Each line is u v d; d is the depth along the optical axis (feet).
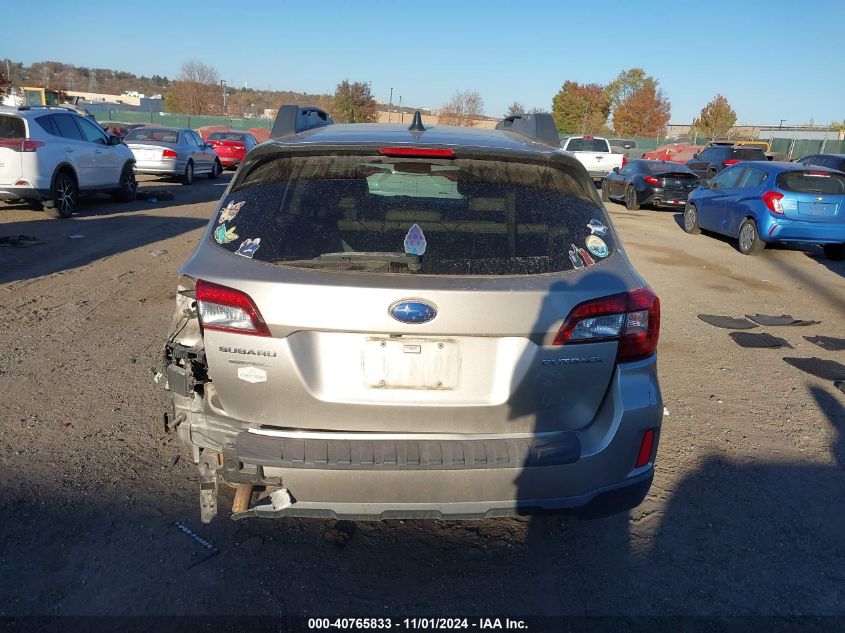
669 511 11.94
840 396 17.57
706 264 36.94
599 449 8.92
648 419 9.15
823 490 12.82
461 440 8.71
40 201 39.65
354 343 8.54
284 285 8.37
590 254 9.25
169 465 12.66
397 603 9.39
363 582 9.80
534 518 11.57
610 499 9.20
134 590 9.39
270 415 8.75
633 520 11.62
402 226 8.96
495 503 8.78
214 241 9.26
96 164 43.68
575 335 8.71
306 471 8.52
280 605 9.24
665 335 22.74
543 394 8.77
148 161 62.34
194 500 11.59
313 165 9.60
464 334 8.44
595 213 9.81
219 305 8.59
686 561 10.58
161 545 10.38
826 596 9.89
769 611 9.53
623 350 9.06
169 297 23.81
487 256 8.80
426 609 9.30
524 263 8.85
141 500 11.50
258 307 8.43
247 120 191.01
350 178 9.48
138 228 37.91
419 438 8.70
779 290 30.81
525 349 8.61
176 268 28.32
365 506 8.67
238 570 9.91
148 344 19.01
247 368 8.63
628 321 9.04
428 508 8.67
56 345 18.57
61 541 10.35
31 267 27.25
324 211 9.12
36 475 12.07
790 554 10.84
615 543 10.98
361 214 9.09
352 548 10.57
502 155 9.70
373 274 8.50
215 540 10.57
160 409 14.93
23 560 9.89
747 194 41.06
